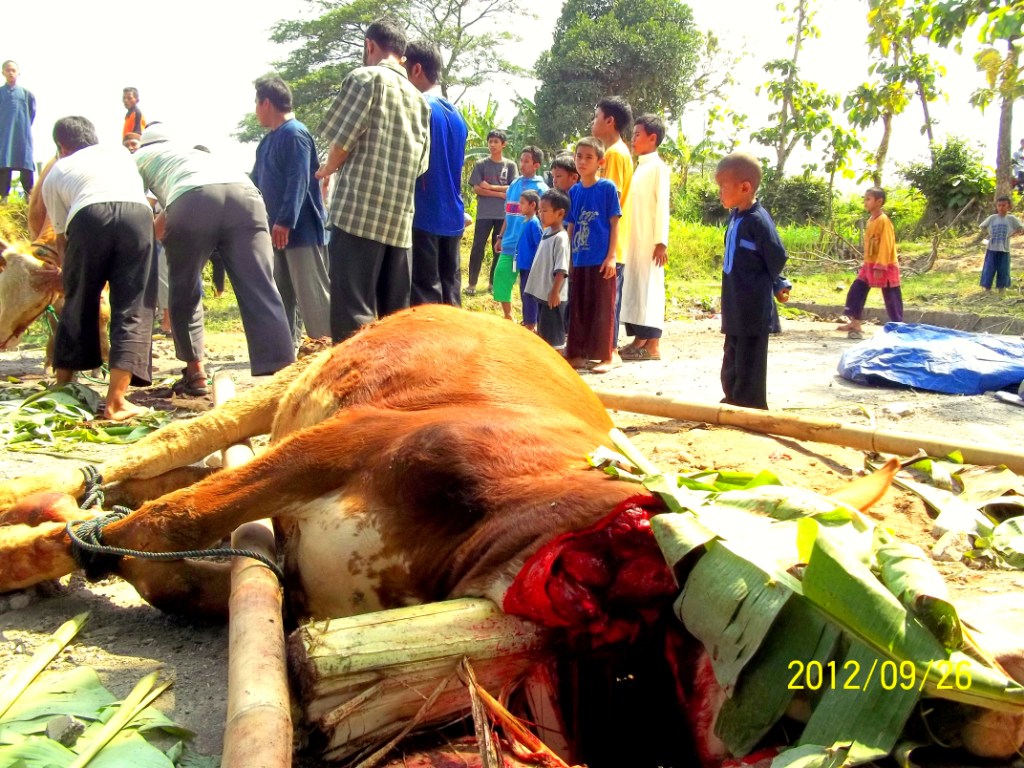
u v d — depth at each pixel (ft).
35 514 11.10
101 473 12.78
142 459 12.94
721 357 32.32
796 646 7.01
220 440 13.23
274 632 8.02
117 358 20.30
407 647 7.64
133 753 7.57
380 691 7.66
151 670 9.57
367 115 20.66
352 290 21.47
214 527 9.70
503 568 8.11
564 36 132.16
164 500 10.07
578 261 28.12
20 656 9.82
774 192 95.50
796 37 90.94
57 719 7.94
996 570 11.93
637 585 7.64
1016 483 14.34
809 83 90.74
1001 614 8.21
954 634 6.75
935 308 49.29
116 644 10.16
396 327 11.46
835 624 6.89
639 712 8.04
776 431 17.38
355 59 135.74
